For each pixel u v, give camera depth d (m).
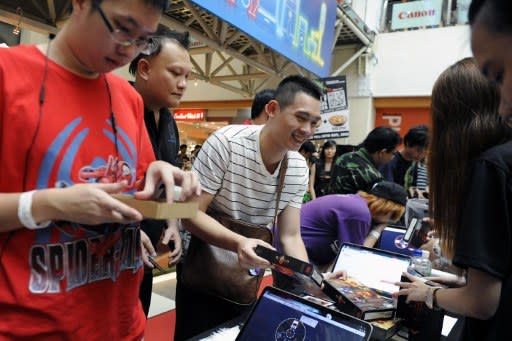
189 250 1.43
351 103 7.25
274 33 3.34
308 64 4.12
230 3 2.69
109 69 0.74
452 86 0.92
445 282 1.21
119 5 0.65
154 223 1.49
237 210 1.41
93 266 0.78
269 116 1.33
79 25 0.69
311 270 1.02
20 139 0.68
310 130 1.28
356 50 7.12
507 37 0.52
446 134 0.94
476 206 0.81
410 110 7.05
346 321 0.81
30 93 0.69
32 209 0.62
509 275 0.79
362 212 1.69
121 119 0.86
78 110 0.75
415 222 1.76
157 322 2.04
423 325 1.06
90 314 0.78
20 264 0.69
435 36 6.71
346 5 5.48
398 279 1.31
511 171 0.80
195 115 9.36
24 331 0.69
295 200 1.51
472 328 0.91
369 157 2.52
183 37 1.61
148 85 1.54
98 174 0.78
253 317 0.91
